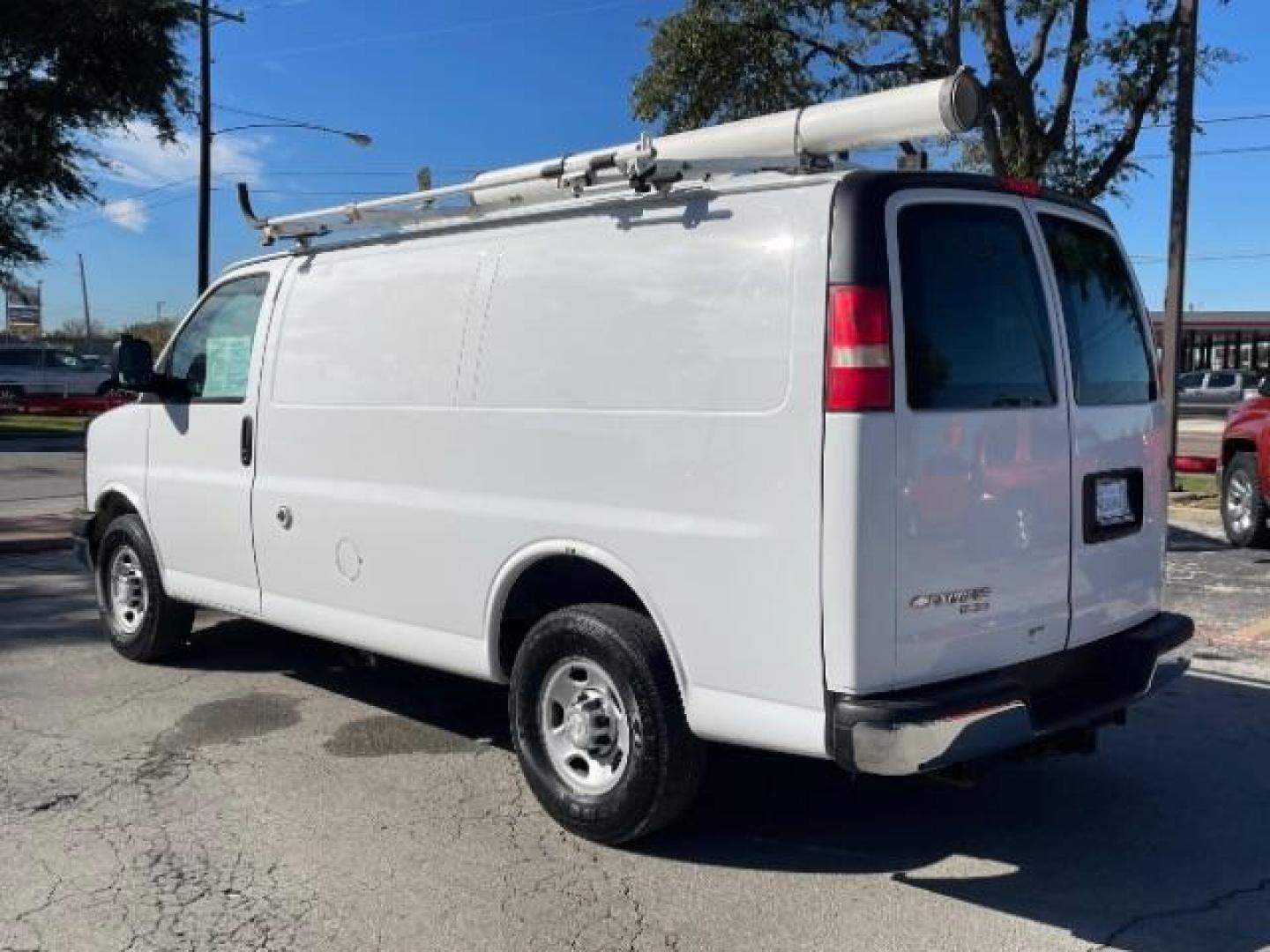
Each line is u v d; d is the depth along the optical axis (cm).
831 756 365
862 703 357
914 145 405
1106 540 437
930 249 379
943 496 372
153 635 661
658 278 407
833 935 368
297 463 547
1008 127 1300
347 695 622
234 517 586
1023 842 442
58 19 2400
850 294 358
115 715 586
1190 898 396
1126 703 432
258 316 580
